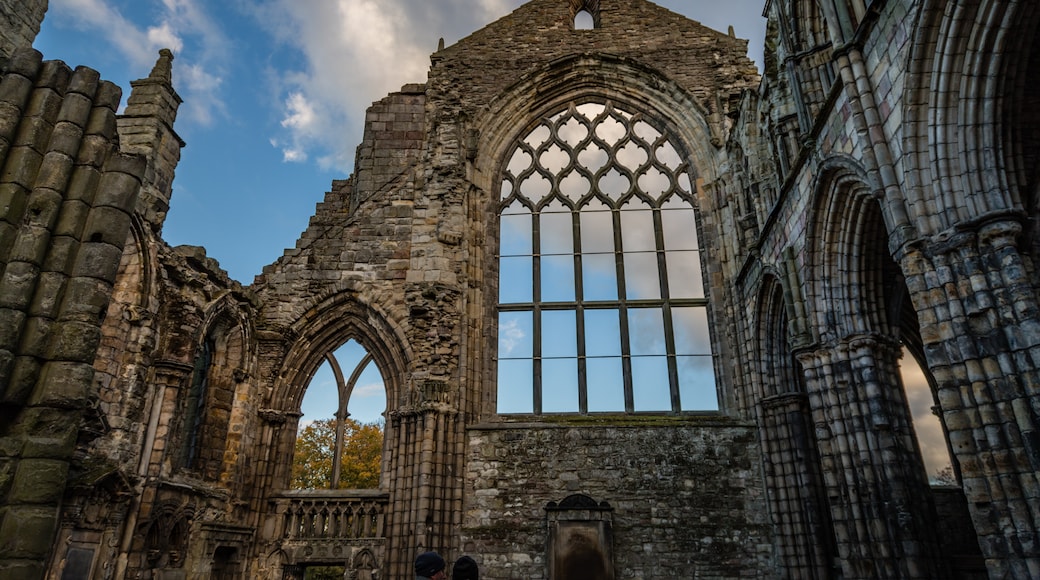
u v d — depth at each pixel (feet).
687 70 92.43
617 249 85.51
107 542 50.85
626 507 69.72
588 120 93.71
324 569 120.67
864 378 48.29
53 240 28.04
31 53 30.32
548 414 77.10
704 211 85.71
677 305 82.33
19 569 23.22
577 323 82.02
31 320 26.58
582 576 65.16
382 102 95.61
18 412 25.59
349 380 79.71
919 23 36.01
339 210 105.29
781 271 58.39
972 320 32.42
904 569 43.04
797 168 55.06
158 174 63.72
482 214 86.38
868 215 48.88
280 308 79.30
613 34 96.73
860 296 50.16
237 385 72.28
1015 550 29.14
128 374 55.31
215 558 66.59
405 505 68.33
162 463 57.57
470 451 73.15
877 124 40.60
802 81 55.67
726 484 70.33
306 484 134.10
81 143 30.01
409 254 81.82
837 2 46.55
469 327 79.10
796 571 62.95
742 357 77.05
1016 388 30.17
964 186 34.45
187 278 63.46
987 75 34.55
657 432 73.15
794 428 66.33
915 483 45.03
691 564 67.00
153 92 65.10
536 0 100.07
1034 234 42.47
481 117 91.40
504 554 68.39
